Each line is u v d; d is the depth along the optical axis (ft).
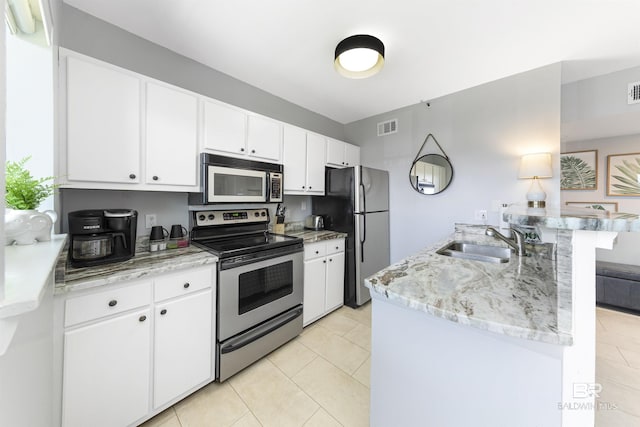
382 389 3.45
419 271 3.92
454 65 6.91
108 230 4.56
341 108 10.06
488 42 5.92
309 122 10.25
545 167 6.54
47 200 4.12
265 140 7.44
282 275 6.64
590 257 2.19
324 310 8.20
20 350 2.16
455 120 8.55
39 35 3.71
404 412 3.26
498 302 2.78
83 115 4.36
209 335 5.15
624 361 5.91
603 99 7.23
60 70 4.16
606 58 6.51
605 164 10.32
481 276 3.67
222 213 7.02
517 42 5.92
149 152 5.17
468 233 8.05
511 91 7.46
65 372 3.52
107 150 4.63
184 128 5.70
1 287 1.49
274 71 7.32
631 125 8.29
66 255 3.81
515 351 2.48
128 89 4.87
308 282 7.61
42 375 2.82
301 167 8.61
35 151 3.87
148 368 4.31
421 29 5.48
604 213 2.60
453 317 2.56
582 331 2.22
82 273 3.95
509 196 7.54
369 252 9.21
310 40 5.92
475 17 5.12
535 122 7.10
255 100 8.30
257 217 7.81
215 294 5.27
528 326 2.25
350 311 8.75
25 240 3.32
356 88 8.36
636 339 6.84
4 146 1.43
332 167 9.93
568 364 2.24
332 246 8.52
